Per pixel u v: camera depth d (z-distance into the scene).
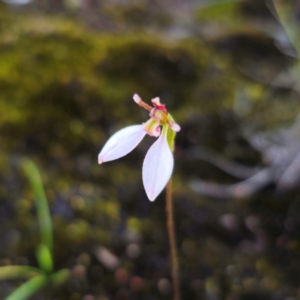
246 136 0.36
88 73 0.36
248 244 0.33
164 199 0.34
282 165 0.34
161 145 0.27
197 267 0.33
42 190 0.32
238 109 0.37
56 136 0.34
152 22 0.45
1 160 0.33
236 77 0.39
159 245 0.33
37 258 0.32
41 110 0.34
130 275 0.32
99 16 0.43
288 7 0.49
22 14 0.41
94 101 0.35
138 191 0.34
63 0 0.44
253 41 0.43
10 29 0.38
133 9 0.46
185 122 0.35
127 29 0.41
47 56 0.36
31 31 0.37
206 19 0.49
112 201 0.33
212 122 0.36
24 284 0.31
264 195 0.34
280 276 0.33
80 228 0.33
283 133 0.35
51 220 0.33
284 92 0.39
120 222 0.33
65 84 0.35
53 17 0.41
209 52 0.41
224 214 0.34
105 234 0.33
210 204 0.34
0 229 0.32
